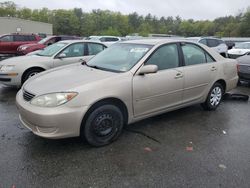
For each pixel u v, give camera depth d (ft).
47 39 57.67
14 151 11.76
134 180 9.89
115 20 329.93
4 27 126.62
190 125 15.34
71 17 304.30
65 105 11.00
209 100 17.53
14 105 18.79
